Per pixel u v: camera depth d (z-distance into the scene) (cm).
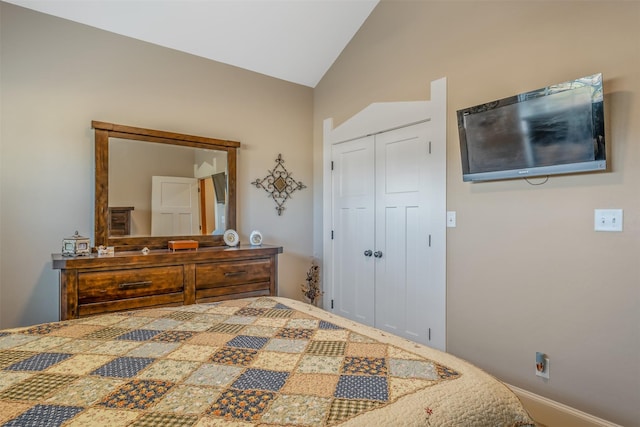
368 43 313
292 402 80
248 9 278
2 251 229
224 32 293
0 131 229
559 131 181
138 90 278
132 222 271
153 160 282
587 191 181
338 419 74
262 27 296
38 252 239
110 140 262
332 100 356
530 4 203
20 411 75
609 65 174
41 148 241
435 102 255
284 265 359
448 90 246
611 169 173
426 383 91
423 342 264
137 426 70
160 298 241
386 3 296
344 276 341
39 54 240
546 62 196
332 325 138
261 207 345
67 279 209
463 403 84
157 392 84
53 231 244
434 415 78
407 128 279
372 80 309
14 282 233
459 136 227
